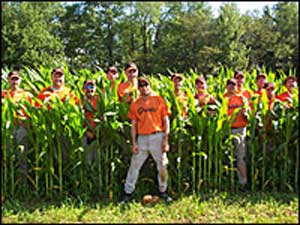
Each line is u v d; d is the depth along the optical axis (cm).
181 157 536
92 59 3797
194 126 532
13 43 3266
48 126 508
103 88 553
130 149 523
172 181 539
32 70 673
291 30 3762
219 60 3186
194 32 3397
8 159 508
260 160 550
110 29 3994
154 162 533
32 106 508
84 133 523
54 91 541
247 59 3189
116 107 521
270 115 543
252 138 543
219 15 3419
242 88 620
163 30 4100
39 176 524
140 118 490
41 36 3353
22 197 514
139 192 525
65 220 445
